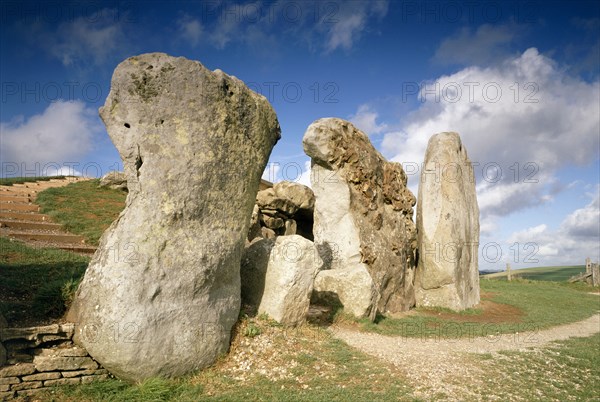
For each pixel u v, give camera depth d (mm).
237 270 7832
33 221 15805
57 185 23219
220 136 7379
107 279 6195
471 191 19578
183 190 6852
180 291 6605
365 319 11531
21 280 8625
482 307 17594
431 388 7223
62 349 6051
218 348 7113
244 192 7930
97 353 6008
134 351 6027
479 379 7930
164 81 6840
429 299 16859
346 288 11766
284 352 7836
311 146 14727
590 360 9688
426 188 17734
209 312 7020
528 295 21719
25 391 5590
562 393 7520
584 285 29656
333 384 6926
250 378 6809
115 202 20516
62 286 7250
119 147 6707
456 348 10289
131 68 6777
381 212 15867
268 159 8750
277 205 18359
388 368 8000
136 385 6109
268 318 8836
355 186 15078
